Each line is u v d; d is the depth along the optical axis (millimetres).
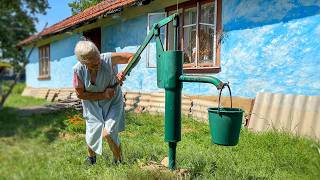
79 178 3861
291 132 6406
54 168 3551
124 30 12484
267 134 6320
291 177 4238
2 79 6523
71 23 14312
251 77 7863
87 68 4105
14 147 2787
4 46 13805
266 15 7535
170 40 10172
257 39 7727
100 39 14328
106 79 4168
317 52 6609
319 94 6570
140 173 3816
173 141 3969
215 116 3617
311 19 6703
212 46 9016
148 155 4805
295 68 6980
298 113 6602
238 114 3588
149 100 10523
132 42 12078
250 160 4980
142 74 11570
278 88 7293
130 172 3852
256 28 7746
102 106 4324
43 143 3084
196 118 8656
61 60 17750
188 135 6848
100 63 4113
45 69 20344
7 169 2666
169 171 3920
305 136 6234
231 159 4895
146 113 9898
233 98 8266
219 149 5574
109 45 13438
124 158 4582
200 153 4996
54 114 8164
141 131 7277
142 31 11539
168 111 3943
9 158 2711
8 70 8289
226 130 3586
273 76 7395
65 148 5000
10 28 13383
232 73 8312
